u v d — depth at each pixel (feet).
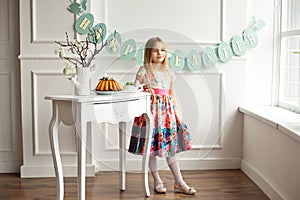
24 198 9.60
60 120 8.75
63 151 11.41
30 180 11.07
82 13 11.18
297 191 8.26
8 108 11.72
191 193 9.87
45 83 11.25
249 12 12.05
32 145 11.39
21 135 11.78
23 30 11.07
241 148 12.16
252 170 11.01
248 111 11.25
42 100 11.29
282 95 12.10
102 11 11.47
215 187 10.41
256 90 12.25
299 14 10.90
